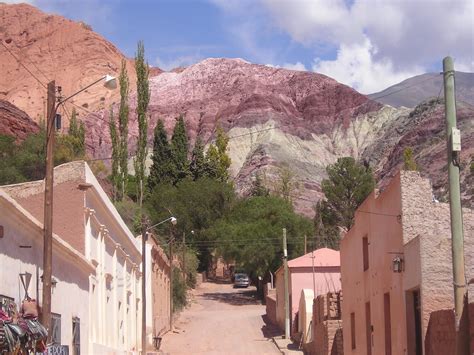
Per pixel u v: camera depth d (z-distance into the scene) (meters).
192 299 74.56
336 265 50.38
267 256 73.88
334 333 32.94
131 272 39.88
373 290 24.77
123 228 35.28
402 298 20.44
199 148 106.75
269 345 47.56
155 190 93.62
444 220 20.75
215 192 88.19
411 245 19.55
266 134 180.50
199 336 52.44
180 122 107.38
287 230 76.50
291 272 50.44
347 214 83.81
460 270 14.15
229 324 57.97
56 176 27.69
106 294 31.56
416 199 20.86
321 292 49.88
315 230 78.56
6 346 14.55
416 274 19.02
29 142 68.94
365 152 178.12
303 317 43.72
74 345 24.55
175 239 80.88
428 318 18.28
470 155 63.06
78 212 27.44
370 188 84.75
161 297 53.66
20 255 18.31
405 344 20.03
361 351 26.94
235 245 74.81
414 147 133.25
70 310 24.00
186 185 90.44
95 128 197.62
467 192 50.47
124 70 77.19
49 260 18.47
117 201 69.12
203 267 94.38
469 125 104.81
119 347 34.78
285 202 83.88
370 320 25.61
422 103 172.25
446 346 16.50
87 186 27.56
